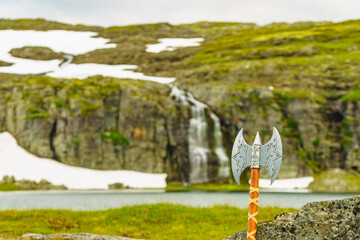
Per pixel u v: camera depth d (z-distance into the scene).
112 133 130.00
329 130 138.50
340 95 141.62
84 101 130.00
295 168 129.75
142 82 141.50
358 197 13.99
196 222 31.38
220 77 150.38
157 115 132.88
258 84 147.12
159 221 31.73
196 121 135.50
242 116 136.38
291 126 137.25
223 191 117.81
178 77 154.88
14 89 130.88
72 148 125.38
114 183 119.44
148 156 130.50
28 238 22.66
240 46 184.25
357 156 133.88
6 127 127.56
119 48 195.38
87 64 174.50
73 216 33.06
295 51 166.12
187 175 132.25
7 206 63.78
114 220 31.89
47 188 112.62
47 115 125.75
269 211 30.02
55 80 136.62
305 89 144.38
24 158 121.31
